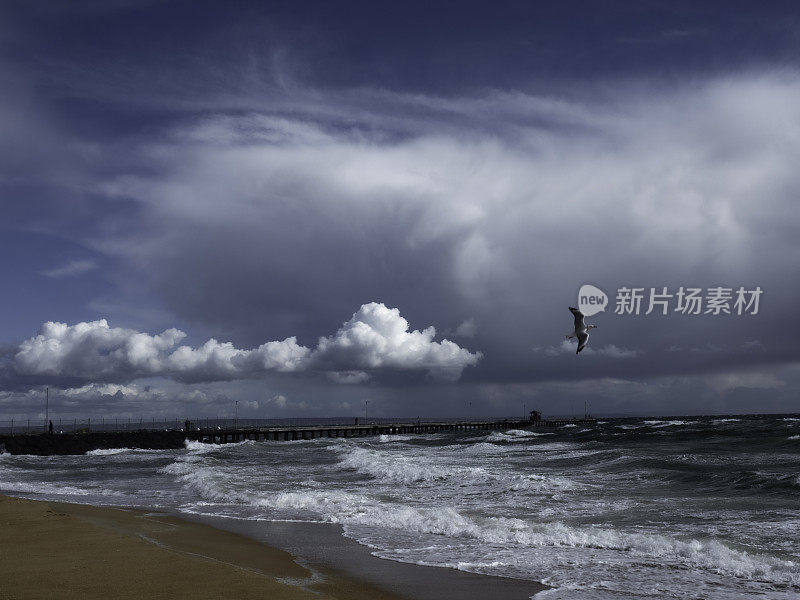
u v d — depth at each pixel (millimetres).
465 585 11750
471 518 18594
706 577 12289
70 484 32719
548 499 22422
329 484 29094
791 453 39250
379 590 11445
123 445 71062
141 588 10602
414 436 103062
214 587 10617
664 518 18156
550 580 12125
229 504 23156
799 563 12844
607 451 42469
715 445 48375
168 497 25938
